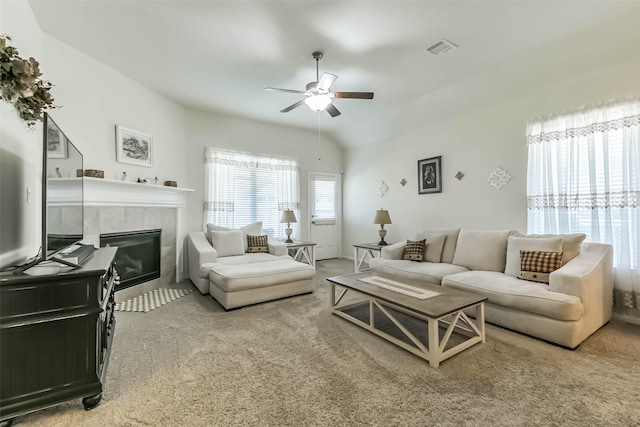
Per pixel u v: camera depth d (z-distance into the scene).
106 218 3.33
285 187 5.94
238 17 2.52
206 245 4.23
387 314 2.40
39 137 2.52
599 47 2.82
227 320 2.90
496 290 2.66
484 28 2.66
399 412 1.58
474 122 4.23
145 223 3.88
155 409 1.61
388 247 4.19
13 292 1.48
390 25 2.62
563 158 3.31
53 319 1.55
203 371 1.99
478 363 2.07
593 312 2.49
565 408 1.60
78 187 2.36
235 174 5.36
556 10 2.40
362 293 2.61
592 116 3.08
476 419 1.52
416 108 4.65
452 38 2.81
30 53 2.45
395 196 5.51
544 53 3.05
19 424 1.50
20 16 2.25
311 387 1.81
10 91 1.54
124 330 2.66
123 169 3.63
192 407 1.63
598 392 1.74
